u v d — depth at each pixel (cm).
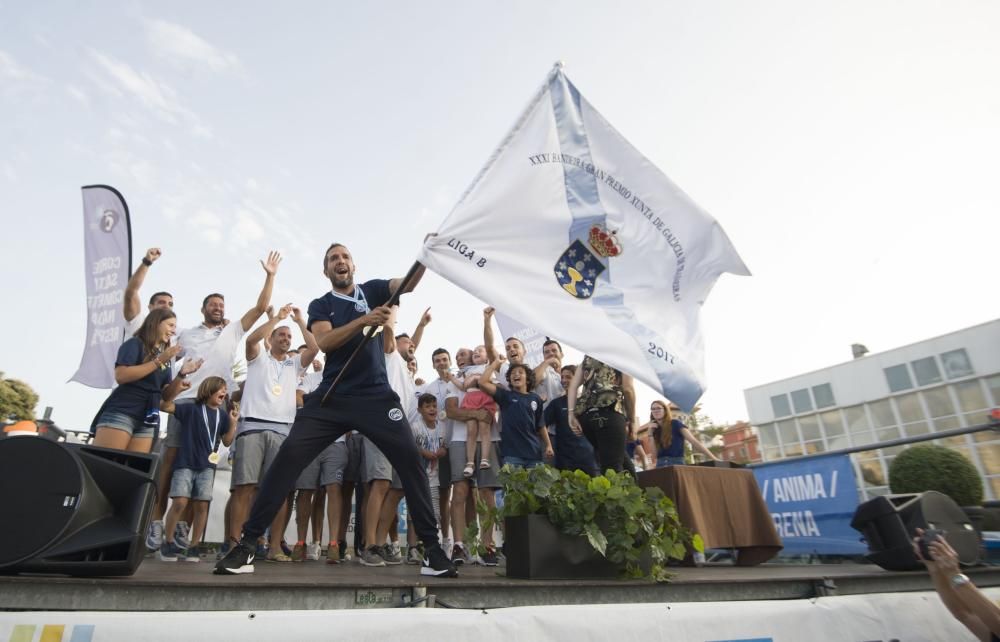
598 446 418
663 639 254
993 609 290
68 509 207
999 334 1827
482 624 225
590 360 447
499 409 556
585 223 340
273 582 216
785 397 2347
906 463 533
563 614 242
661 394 317
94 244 709
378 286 349
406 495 304
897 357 2050
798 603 296
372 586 229
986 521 493
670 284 354
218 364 548
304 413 299
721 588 305
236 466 486
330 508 491
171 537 450
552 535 295
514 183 329
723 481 516
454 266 295
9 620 176
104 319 682
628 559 301
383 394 310
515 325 710
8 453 209
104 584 195
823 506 553
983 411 1831
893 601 317
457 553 482
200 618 191
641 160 372
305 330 599
